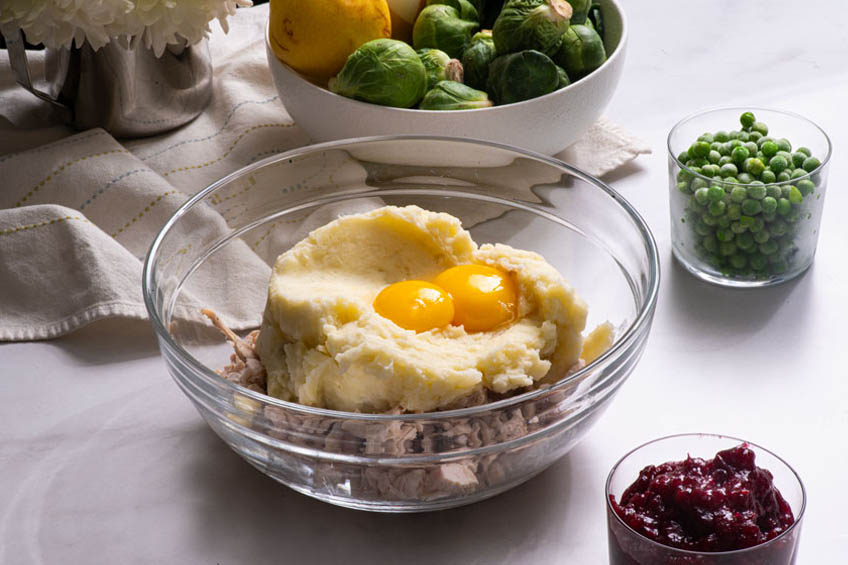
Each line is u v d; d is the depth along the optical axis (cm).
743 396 89
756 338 93
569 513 84
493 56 103
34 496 87
